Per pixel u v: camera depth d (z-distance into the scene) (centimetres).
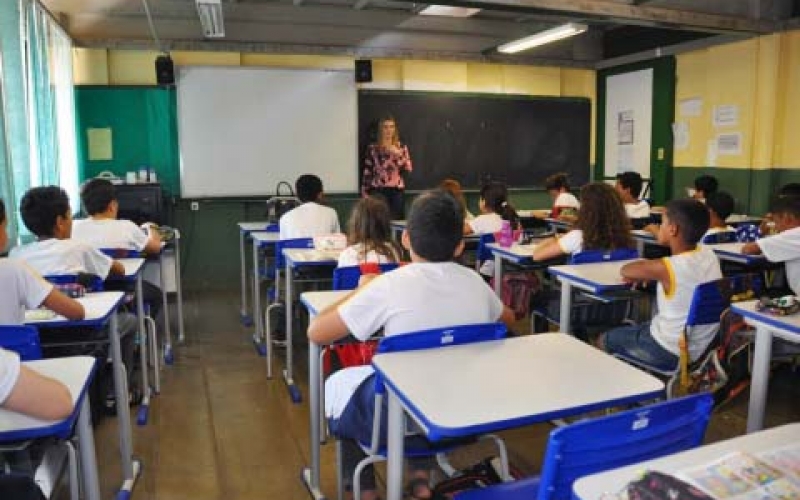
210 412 322
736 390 240
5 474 126
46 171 425
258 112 625
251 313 519
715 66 640
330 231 414
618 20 533
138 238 365
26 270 204
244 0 585
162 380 366
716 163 648
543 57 738
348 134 657
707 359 238
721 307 244
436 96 696
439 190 192
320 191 423
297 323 434
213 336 456
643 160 721
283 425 308
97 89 584
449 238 179
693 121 671
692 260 249
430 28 664
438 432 122
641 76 714
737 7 574
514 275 391
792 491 95
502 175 737
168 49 598
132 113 597
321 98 643
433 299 176
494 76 731
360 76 639
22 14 367
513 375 149
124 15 577
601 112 773
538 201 759
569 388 142
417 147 695
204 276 632
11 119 353
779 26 579
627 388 143
